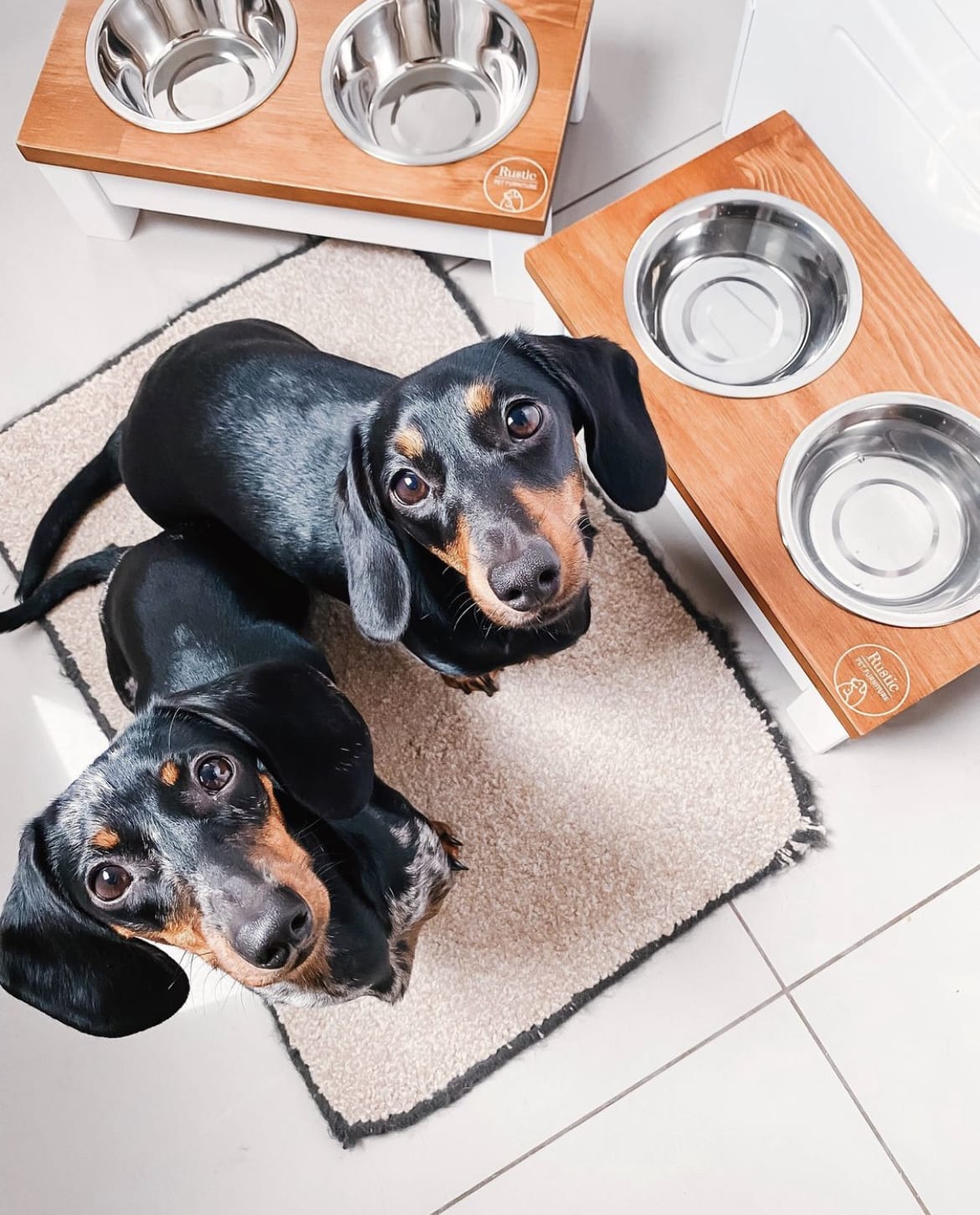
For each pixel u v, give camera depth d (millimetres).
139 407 881
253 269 1067
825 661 811
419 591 774
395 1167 860
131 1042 895
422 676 953
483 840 914
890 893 891
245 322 911
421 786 928
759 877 897
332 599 972
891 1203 835
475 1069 872
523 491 667
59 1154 878
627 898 896
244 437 834
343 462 787
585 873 902
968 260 838
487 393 673
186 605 820
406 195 936
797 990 876
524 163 937
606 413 729
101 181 1012
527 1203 849
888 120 834
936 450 879
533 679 944
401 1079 873
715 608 950
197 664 793
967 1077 856
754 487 851
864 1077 859
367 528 719
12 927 664
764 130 918
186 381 862
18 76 1132
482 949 893
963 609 811
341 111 960
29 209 1099
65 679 976
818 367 869
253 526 839
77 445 1029
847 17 809
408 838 783
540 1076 869
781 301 935
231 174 948
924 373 862
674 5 1105
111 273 1077
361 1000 887
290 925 628
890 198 881
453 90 1029
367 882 755
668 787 917
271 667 692
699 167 914
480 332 1031
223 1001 896
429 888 802
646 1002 878
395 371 1023
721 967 882
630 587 956
